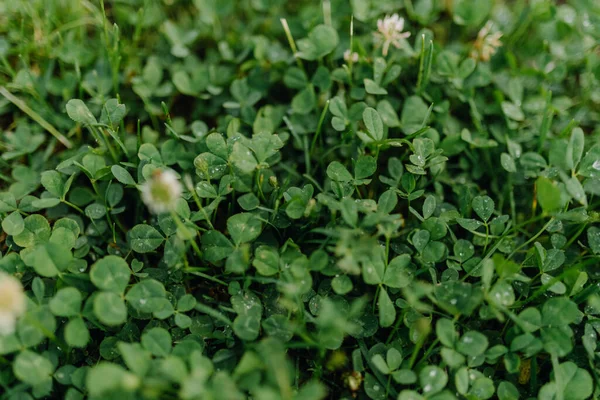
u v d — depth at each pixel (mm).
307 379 388
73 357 381
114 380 344
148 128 440
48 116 449
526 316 375
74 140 445
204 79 463
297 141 436
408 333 390
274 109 450
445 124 448
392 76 442
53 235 388
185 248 389
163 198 365
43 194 419
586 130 460
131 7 488
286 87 472
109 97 457
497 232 413
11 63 469
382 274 386
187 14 499
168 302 375
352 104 454
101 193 427
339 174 406
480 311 377
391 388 375
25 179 428
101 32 479
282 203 415
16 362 354
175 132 427
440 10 495
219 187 406
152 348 362
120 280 371
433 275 393
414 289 384
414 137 434
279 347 359
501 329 397
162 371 350
